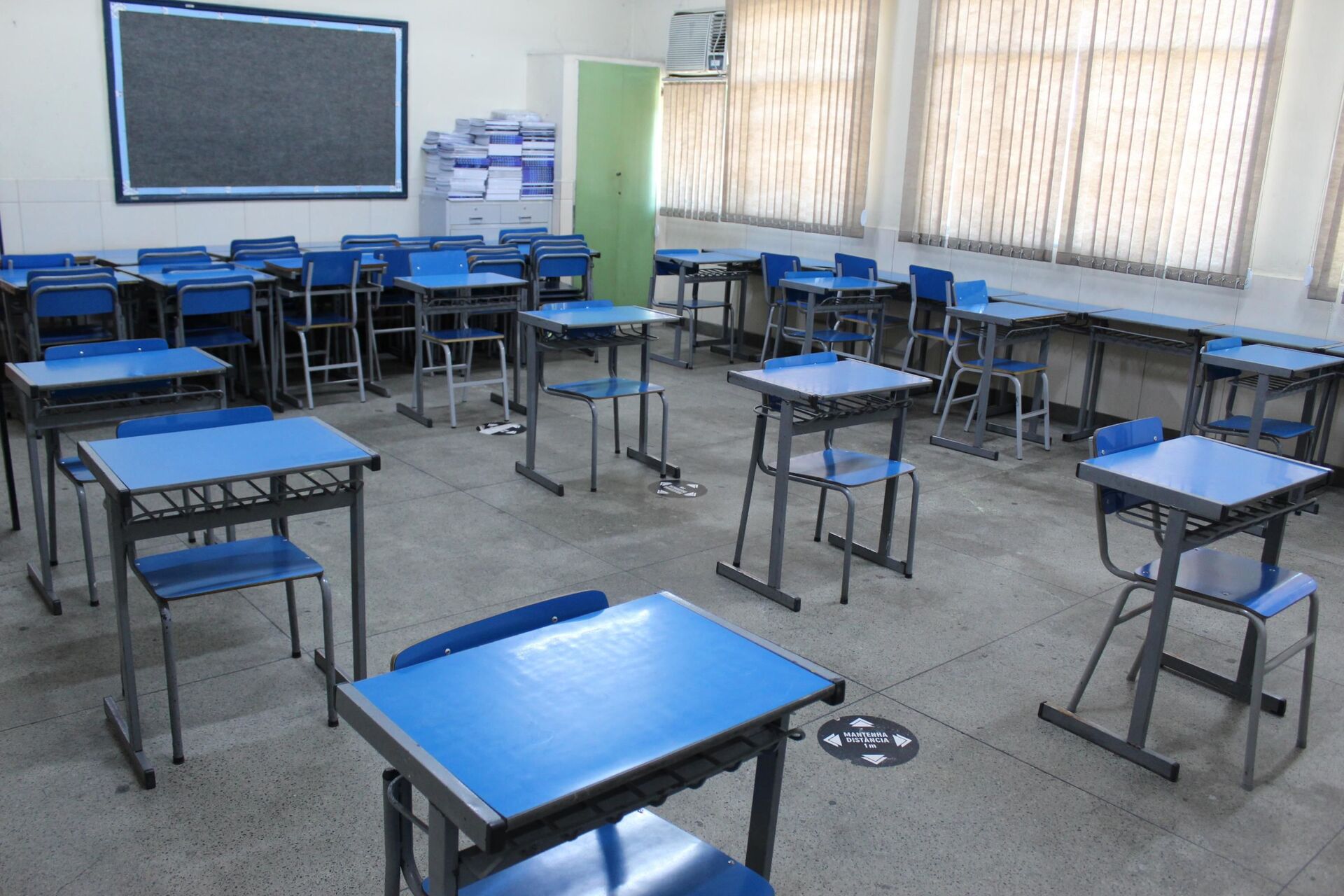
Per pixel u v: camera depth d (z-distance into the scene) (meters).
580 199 8.73
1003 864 2.29
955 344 5.97
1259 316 5.56
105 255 6.41
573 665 1.61
